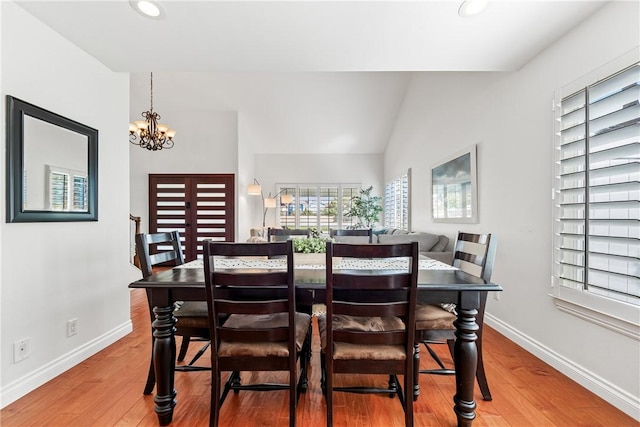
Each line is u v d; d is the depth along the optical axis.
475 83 3.06
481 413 1.58
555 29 1.87
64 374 1.96
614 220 1.59
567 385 1.82
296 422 1.52
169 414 1.50
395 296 1.49
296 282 1.46
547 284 2.10
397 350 1.38
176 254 2.03
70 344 2.06
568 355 1.92
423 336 1.63
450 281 1.49
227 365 1.41
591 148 1.73
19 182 1.71
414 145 5.17
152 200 6.21
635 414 1.52
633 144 1.49
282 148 7.48
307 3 1.65
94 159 2.26
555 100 2.00
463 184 3.29
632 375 1.54
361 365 1.38
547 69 2.09
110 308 2.44
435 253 3.44
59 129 1.97
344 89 5.71
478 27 1.85
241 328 1.44
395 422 1.53
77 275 2.12
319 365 2.12
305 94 5.83
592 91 1.72
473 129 3.10
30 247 1.80
